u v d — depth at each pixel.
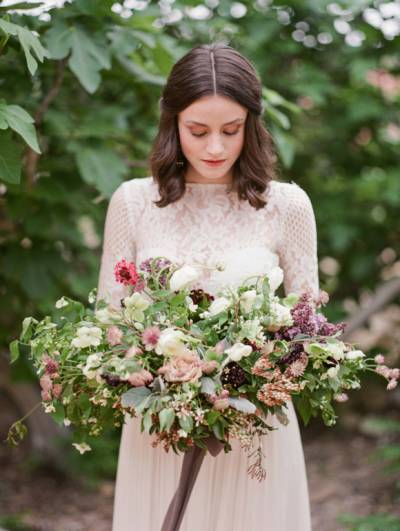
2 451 4.20
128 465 1.96
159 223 1.96
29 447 4.22
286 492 1.93
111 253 2.00
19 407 4.00
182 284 1.57
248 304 1.57
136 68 2.65
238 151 1.84
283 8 3.56
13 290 2.96
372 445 4.30
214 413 1.51
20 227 2.90
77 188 2.77
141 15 2.52
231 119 1.77
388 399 4.67
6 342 3.10
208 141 1.78
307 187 4.23
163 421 1.44
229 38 3.28
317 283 1.99
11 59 2.56
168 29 3.07
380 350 4.33
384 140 4.11
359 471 3.93
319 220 4.11
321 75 3.73
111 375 1.53
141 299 1.55
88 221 3.59
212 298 1.64
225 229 1.93
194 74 1.76
